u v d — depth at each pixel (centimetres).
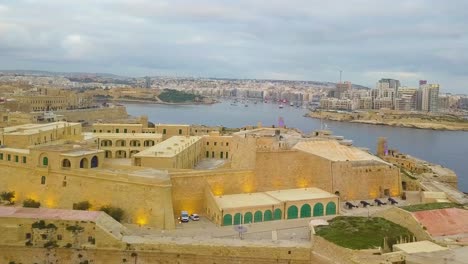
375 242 9025
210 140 18412
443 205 11188
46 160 12319
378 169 14050
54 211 10112
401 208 10862
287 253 9444
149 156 13275
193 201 12181
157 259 9488
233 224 11350
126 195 11319
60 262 9544
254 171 13100
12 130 14962
